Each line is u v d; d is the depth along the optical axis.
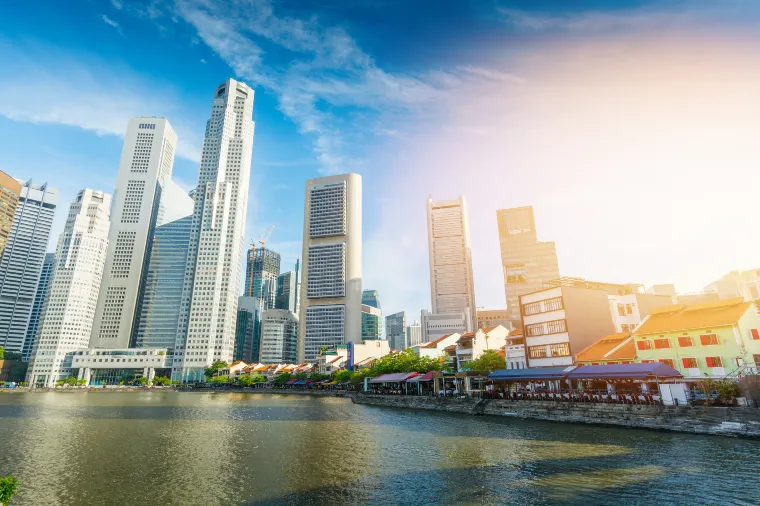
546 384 71.44
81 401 119.44
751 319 51.28
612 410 49.34
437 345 125.38
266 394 159.75
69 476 33.19
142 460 38.53
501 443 42.53
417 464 35.72
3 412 82.00
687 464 31.45
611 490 27.05
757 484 26.67
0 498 17.31
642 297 80.75
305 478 32.19
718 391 44.25
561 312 74.50
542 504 25.33
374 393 104.88
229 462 37.59
